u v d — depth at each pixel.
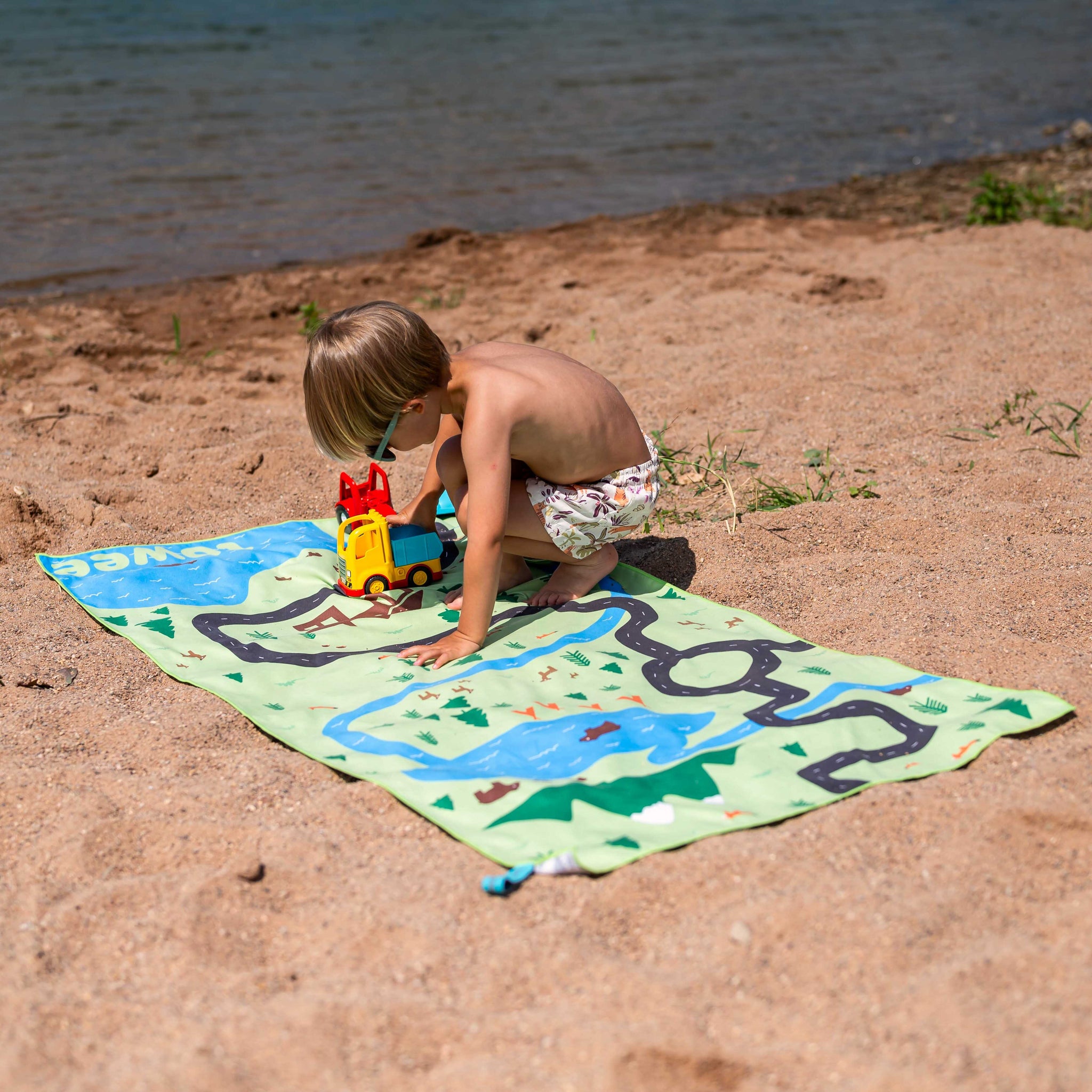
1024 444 4.43
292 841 2.37
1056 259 6.98
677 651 3.13
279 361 6.05
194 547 3.92
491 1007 1.92
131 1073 1.79
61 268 7.68
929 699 2.78
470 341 6.12
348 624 3.44
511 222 8.98
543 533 3.31
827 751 2.59
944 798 2.38
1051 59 16.95
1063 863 2.20
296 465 4.63
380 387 3.03
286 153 10.70
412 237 8.24
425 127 11.85
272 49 16.22
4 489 4.18
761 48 17.33
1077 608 3.19
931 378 5.27
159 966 2.04
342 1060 1.81
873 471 4.34
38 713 2.90
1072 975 1.90
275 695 3.00
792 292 6.70
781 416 4.98
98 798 2.52
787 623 3.31
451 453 3.35
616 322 6.34
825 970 1.95
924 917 2.05
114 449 4.84
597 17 20.30
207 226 8.66
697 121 12.55
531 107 12.92
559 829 2.35
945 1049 1.77
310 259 8.02
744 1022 1.86
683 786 2.49
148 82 13.57
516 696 2.92
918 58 16.88
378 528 3.55
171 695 3.04
